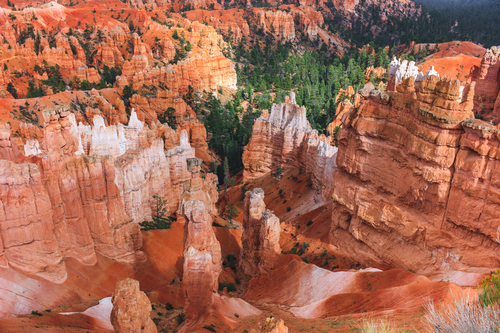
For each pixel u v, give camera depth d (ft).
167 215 274.77
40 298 148.25
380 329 96.58
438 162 154.92
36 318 132.46
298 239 243.60
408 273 152.15
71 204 175.22
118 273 187.32
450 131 152.25
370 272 168.55
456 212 153.48
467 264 149.89
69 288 162.30
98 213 188.03
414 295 130.31
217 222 284.20
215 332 130.93
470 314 61.98
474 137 145.79
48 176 166.30
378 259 186.91
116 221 195.52
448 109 151.43
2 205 147.84
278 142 367.04
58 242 169.48
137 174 249.55
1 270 145.07
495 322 58.08
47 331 122.83
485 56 366.84
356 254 200.54
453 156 152.46
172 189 291.79
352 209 201.46
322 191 282.15
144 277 195.31
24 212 151.33
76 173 180.24
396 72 364.99
